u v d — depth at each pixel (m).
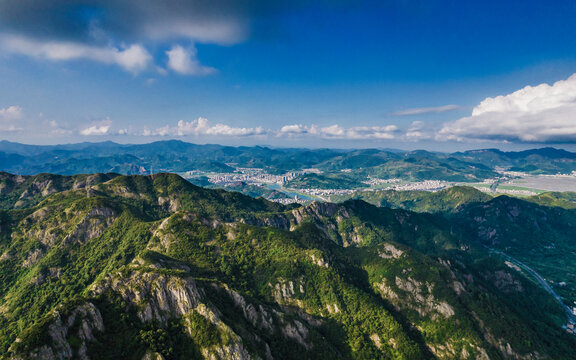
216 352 102.50
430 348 161.12
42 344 83.69
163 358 95.88
